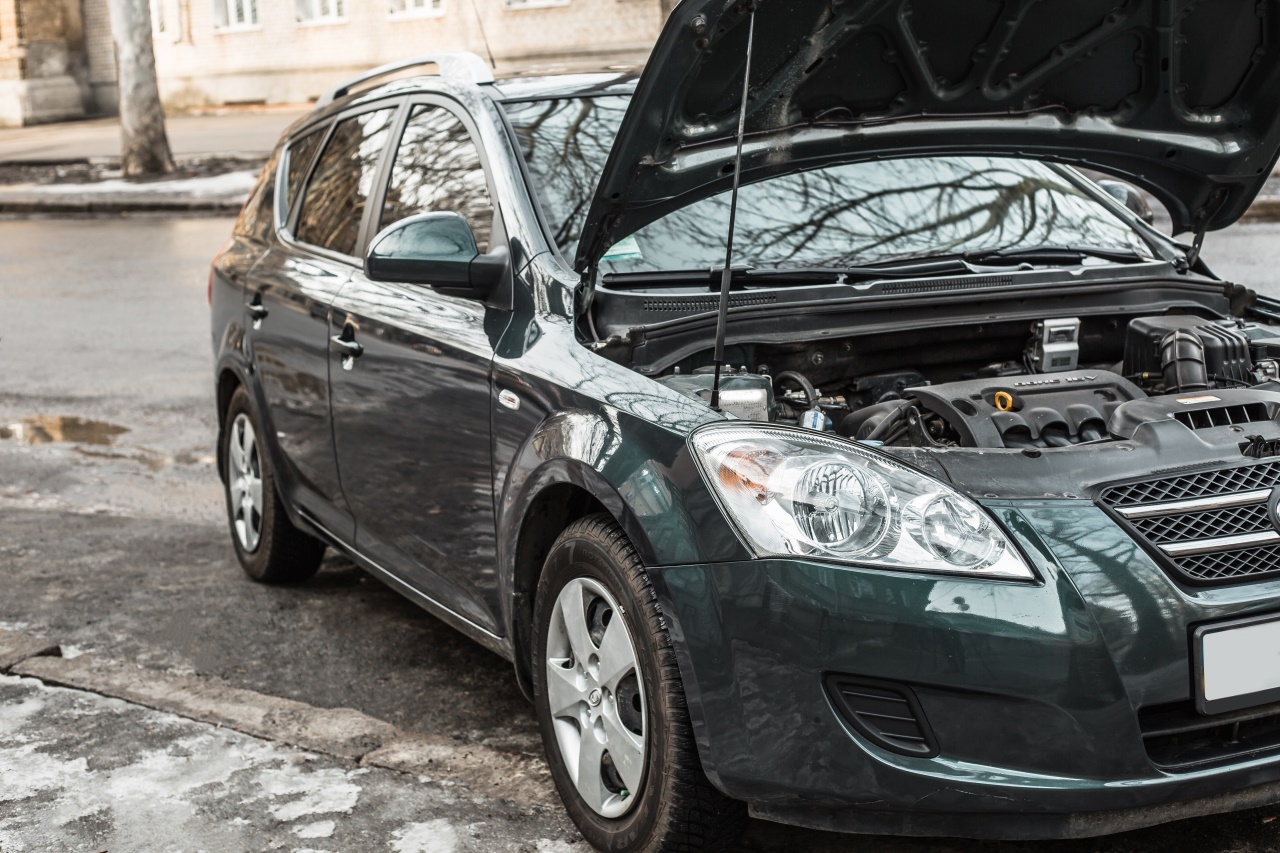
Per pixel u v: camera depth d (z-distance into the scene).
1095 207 4.34
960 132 3.60
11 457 7.48
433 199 4.09
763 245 3.79
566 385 3.22
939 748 2.65
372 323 4.09
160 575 5.47
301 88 33.72
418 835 3.30
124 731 3.93
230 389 5.46
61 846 3.29
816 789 2.70
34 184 22.52
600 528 3.06
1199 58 3.56
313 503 4.75
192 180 21.20
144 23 22.00
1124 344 3.81
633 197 3.26
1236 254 10.30
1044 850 3.13
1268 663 2.73
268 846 3.27
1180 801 2.69
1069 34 3.38
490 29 29.47
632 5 27.67
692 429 2.88
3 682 4.31
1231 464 2.88
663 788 2.88
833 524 2.68
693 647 2.76
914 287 3.58
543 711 3.34
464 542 3.72
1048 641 2.61
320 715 3.99
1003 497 2.78
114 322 11.41
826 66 3.26
